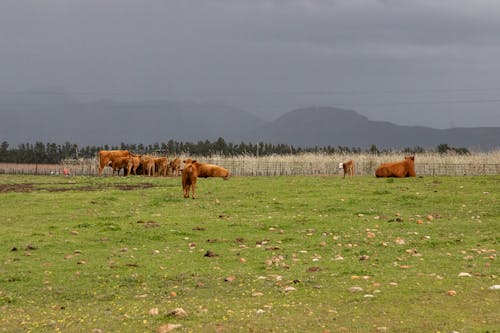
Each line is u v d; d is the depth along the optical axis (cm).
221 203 2517
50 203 2539
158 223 2008
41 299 1162
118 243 1706
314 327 914
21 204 2517
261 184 3219
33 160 10256
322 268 1359
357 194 2709
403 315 958
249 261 1460
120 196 2770
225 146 10794
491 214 2131
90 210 2352
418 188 2886
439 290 1112
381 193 2731
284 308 1032
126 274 1341
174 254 1554
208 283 1252
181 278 1299
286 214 2202
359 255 1508
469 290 1105
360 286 1174
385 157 5662
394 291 1116
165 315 1002
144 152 8806
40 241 1716
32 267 1411
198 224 1998
